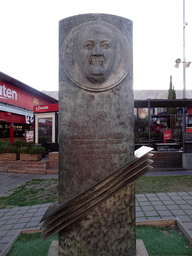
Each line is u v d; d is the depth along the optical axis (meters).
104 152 1.81
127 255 1.84
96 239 1.75
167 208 3.96
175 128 11.39
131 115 1.93
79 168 1.81
